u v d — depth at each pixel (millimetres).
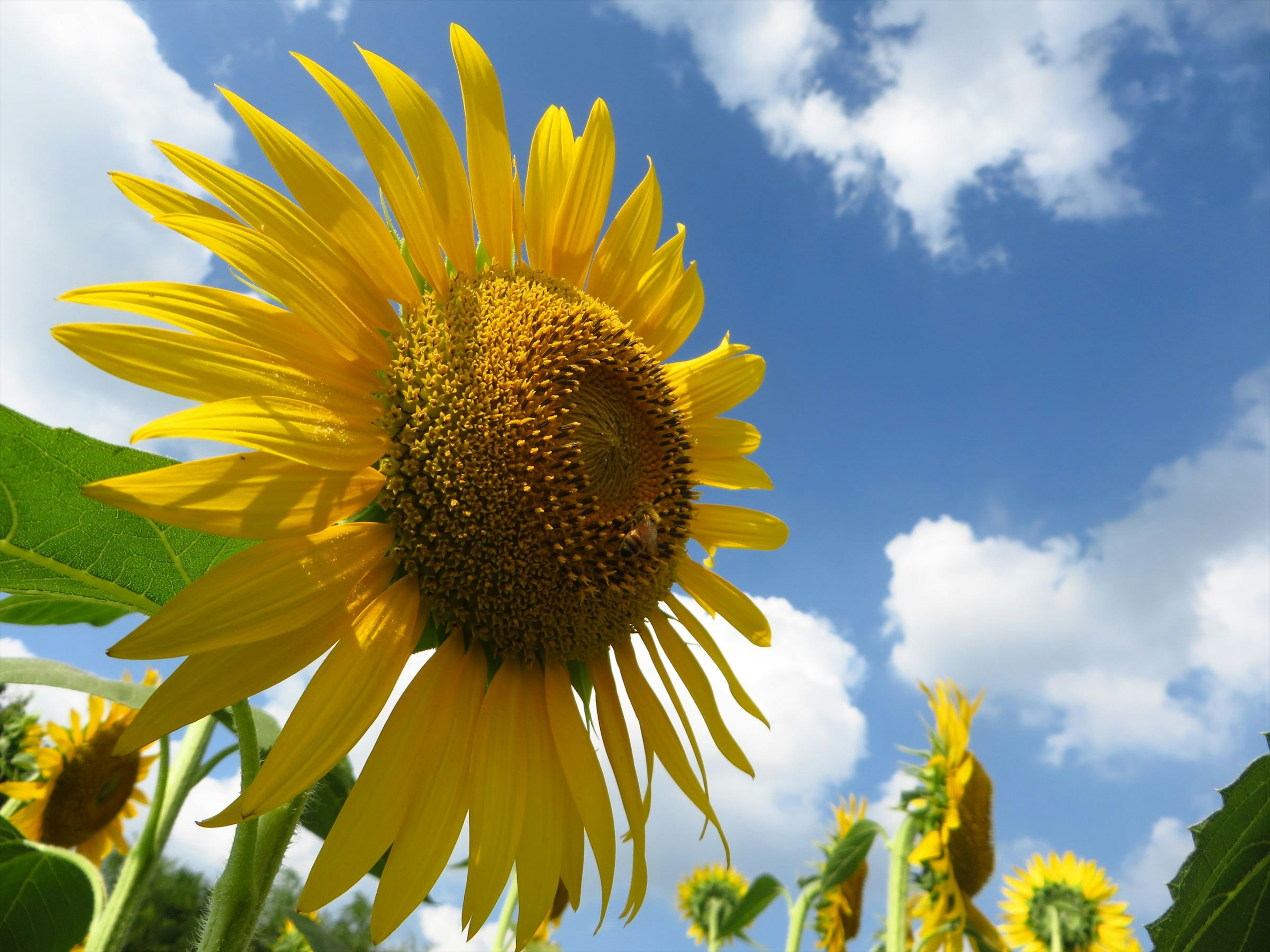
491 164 342
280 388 254
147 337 234
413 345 293
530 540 295
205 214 264
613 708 323
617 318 367
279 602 239
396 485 278
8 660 290
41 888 350
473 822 260
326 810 372
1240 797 237
